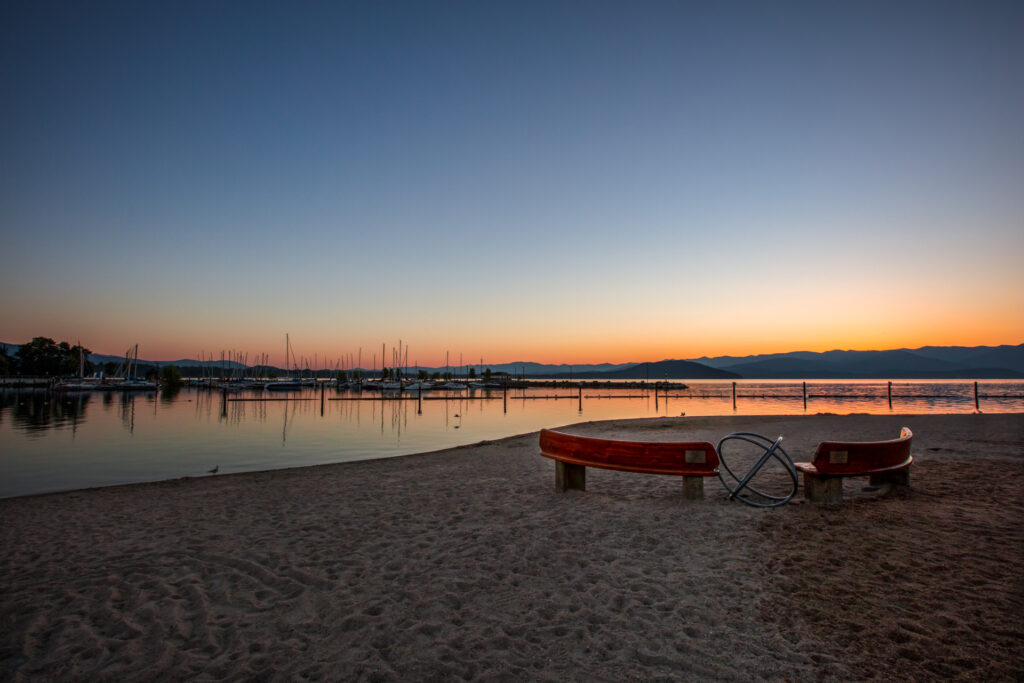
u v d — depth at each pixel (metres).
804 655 3.82
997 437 14.84
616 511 7.56
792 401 74.81
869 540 6.00
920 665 3.64
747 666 3.71
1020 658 3.67
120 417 45.94
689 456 7.75
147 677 3.79
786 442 15.13
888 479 8.55
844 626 4.19
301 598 5.13
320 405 70.62
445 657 3.98
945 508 7.20
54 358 129.88
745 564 5.50
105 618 4.79
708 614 4.49
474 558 6.02
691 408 58.41
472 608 4.79
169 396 91.25
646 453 7.90
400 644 4.19
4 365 119.00
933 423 20.17
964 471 9.67
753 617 4.41
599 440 8.23
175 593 5.32
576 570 5.55
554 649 4.04
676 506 7.71
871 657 3.76
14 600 5.22
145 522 8.18
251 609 4.92
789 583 4.99
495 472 11.62
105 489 11.56
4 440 27.80
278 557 6.30
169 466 18.50
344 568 5.88
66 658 4.09
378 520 7.79
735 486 9.25
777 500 7.95
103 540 7.25
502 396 99.94
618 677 3.64
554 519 7.33
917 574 5.07
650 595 4.90
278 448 23.95
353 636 4.35
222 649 4.18
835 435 16.78
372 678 3.71
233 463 19.20
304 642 4.27
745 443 14.88
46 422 40.06
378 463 14.67
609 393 116.75
